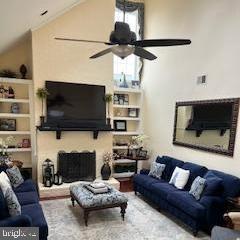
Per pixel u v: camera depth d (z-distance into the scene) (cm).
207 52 427
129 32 296
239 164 362
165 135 550
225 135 386
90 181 520
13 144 535
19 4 306
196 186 362
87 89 529
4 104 524
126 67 657
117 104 625
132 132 645
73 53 517
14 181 376
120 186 558
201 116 439
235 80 372
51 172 487
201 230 346
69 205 424
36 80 489
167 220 379
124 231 338
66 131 514
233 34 375
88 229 339
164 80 556
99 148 551
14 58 538
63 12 501
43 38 489
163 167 477
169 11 539
